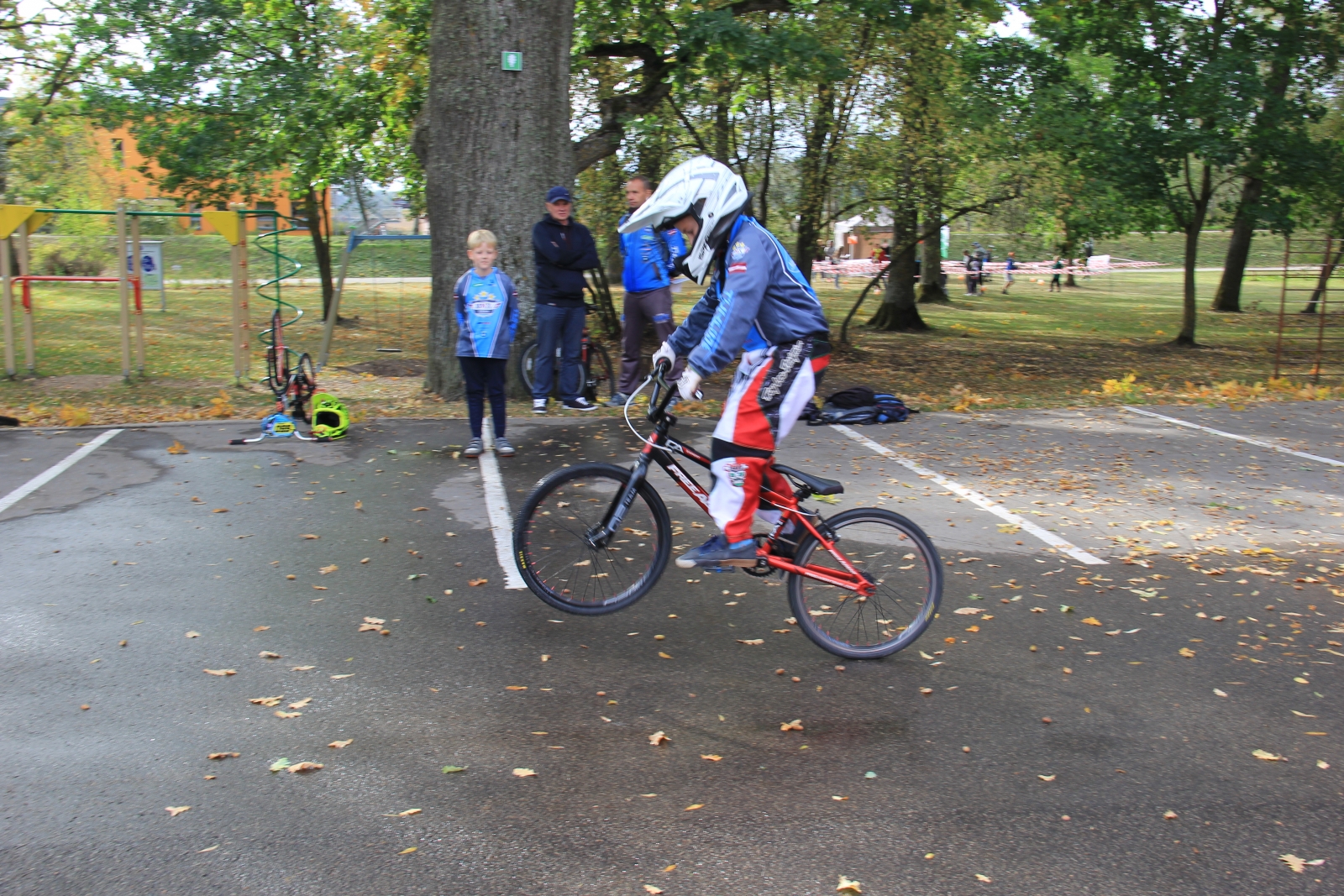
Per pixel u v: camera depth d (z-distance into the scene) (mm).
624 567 4660
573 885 2896
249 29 17406
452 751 3641
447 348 10875
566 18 10586
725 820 3236
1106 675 4406
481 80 10336
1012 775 3559
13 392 11070
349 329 20422
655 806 3311
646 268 10305
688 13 13094
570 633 4730
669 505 6828
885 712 4023
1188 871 3029
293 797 3314
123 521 6207
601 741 3734
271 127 16094
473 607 5012
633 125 12922
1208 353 20203
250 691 4070
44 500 6617
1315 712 4094
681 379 4047
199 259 21734
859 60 15438
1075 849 3127
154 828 3121
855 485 7457
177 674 4203
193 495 6816
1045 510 6910
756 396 4176
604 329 18094
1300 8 19250
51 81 21078
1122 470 8031
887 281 24094
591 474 4539
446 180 10586
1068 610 5152
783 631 4820
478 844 3082
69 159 26859
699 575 5527
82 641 4504
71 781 3373
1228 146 18516
